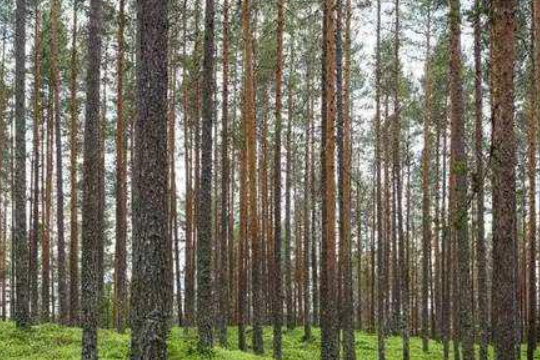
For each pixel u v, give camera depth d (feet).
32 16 102.42
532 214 83.92
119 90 82.94
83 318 44.83
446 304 110.83
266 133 106.11
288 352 89.04
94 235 45.37
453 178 90.99
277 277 70.79
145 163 30.32
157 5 30.68
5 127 130.31
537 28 64.28
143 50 30.60
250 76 74.90
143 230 30.12
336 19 69.41
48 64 98.27
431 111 105.29
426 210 105.50
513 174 36.06
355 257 197.26
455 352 89.56
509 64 36.14
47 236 100.37
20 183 62.03
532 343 81.15
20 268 62.95
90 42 46.03
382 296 83.25
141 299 30.01
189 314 97.09
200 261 57.93
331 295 59.57
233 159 127.54
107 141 126.62
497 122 36.14
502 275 35.76
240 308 81.10
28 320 63.67
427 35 101.55
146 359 29.66
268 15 88.07
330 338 58.70
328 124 61.72
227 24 77.10
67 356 52.95
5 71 120.47
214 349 60.95
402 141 128.06
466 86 95.04
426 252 106.63
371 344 108.68
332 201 60.75
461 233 58.65
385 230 120.16
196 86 96.32
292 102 113.80
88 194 45.32
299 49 101.76
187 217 101.45
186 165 103.50
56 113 92.73
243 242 84.02
